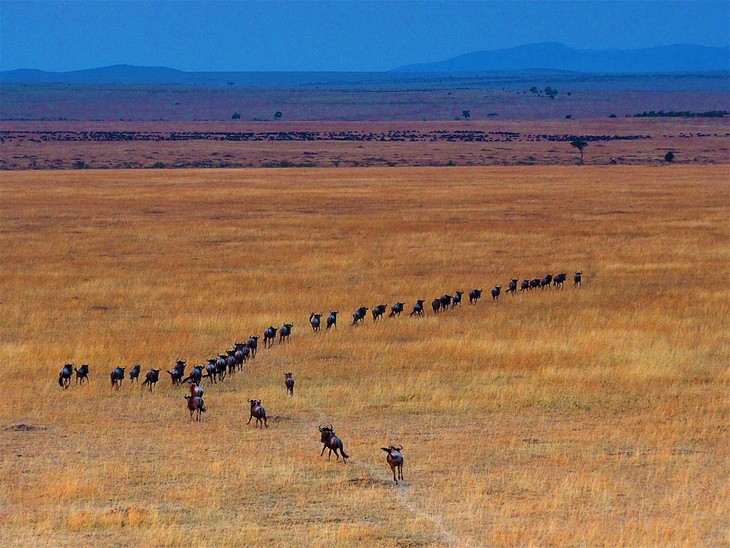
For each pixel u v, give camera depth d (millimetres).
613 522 69125
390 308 160125
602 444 89750
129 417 99312
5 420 97438
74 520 68250
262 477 79188
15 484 78125
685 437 92062
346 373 117812
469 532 67188
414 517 70312
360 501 73438
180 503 73438
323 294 170000
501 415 100312
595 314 152375
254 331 142125
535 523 68750
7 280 182250
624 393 109250
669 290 174375
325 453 86562
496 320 149250
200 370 111750
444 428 95500
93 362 122312
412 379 114250
